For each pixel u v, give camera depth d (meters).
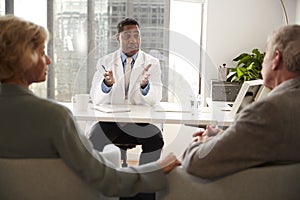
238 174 1.36
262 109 1.33
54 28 4.32
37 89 4.30
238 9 4.14
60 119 1.29
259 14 4.16
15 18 1.34
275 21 4.17
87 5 4.30
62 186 1.35
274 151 1.34
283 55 1.42
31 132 1.29
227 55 4.21
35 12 4.30
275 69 1.47
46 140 1.29
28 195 1.35
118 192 1.35
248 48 4.20
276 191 1.38
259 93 2.35
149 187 1.37
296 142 1.34
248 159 1.34
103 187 1.34
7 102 1.32
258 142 1.32
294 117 1.33
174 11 4.26
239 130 1.33
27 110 1.30
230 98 3.14
